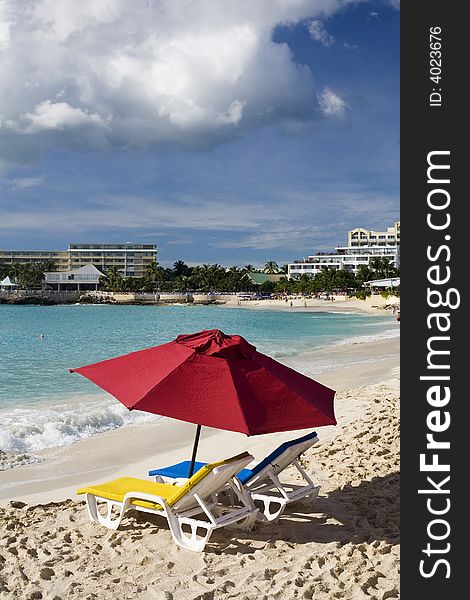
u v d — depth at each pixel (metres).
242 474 6.38
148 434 11.59
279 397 5.32
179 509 5.80
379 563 5.31
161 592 4.82
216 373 5.36
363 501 6.92
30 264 186.38
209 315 89.44
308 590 4.80
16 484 8.52
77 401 15.07
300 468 6.76
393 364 21.86
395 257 188.38
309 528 6.20
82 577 5.10
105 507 6.85
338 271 156.00
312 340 35.78
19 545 5.70
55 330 51.12
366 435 9.88
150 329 53.16
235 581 5.02
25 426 11.53
